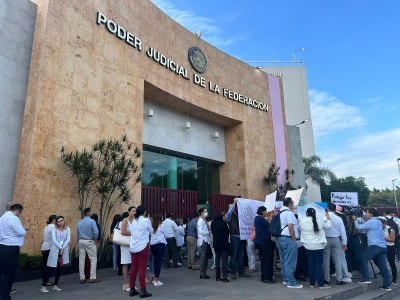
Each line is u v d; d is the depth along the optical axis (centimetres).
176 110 1972
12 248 555
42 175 1016
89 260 824
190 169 2083
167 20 1784
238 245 837
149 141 1758
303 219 722
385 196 7500
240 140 2205
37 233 970
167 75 1711
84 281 776
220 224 791
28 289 709
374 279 850
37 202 987
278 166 2355
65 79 1148
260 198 2170
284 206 742
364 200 5503
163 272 965
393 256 841
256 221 780
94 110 1256
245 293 632
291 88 5166
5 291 538
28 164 988
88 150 1202
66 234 711
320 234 695
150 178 1794
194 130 2078
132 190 1353
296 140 2684
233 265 820
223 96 2102
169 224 1073
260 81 2444
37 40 1108
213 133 2222
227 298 587
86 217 804
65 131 1120
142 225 632
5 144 1003
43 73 1069
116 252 978
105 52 1351
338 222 761
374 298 684
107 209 1236
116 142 1182
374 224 780
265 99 2445
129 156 1384
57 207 1047
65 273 948
